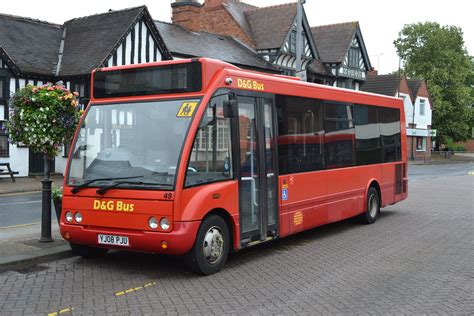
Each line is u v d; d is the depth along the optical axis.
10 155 23.22
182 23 31.72
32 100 7.98
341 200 10.45
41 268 7.38
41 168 24.47
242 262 7.91
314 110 9.62
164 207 6.62
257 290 6.38
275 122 8.46
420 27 60.88
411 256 8.38
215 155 7.18
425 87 56.31
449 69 60.06
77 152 7.44
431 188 21.47
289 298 6.06
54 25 27.33
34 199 16.20
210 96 7.08
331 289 6.46
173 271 7.27
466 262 7.98
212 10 36.09
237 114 7.59
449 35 59.88
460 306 5.83
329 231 10.81
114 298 6.00
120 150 7.18
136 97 7.38
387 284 6.71
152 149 6.96
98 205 7.05
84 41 25.75
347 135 10.74
